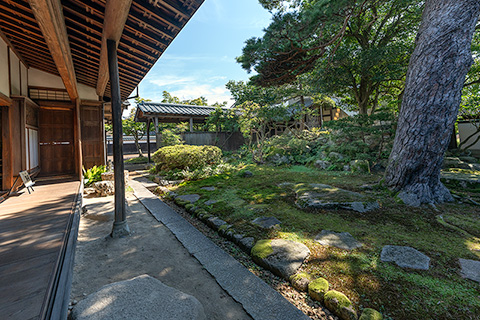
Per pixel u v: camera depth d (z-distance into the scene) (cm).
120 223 309
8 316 130
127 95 716
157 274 216
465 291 170
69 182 586
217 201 447
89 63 523
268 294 181
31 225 292
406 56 738
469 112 859
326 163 802
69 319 145
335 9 457
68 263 206
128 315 142
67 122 698
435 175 401
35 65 605
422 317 148
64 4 282
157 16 295
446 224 300
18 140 479
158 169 907
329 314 161
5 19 397
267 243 256
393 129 714
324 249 243
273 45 556
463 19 360
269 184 591
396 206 376
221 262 234
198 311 153
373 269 203
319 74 813
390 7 771
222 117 1242
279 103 1319
